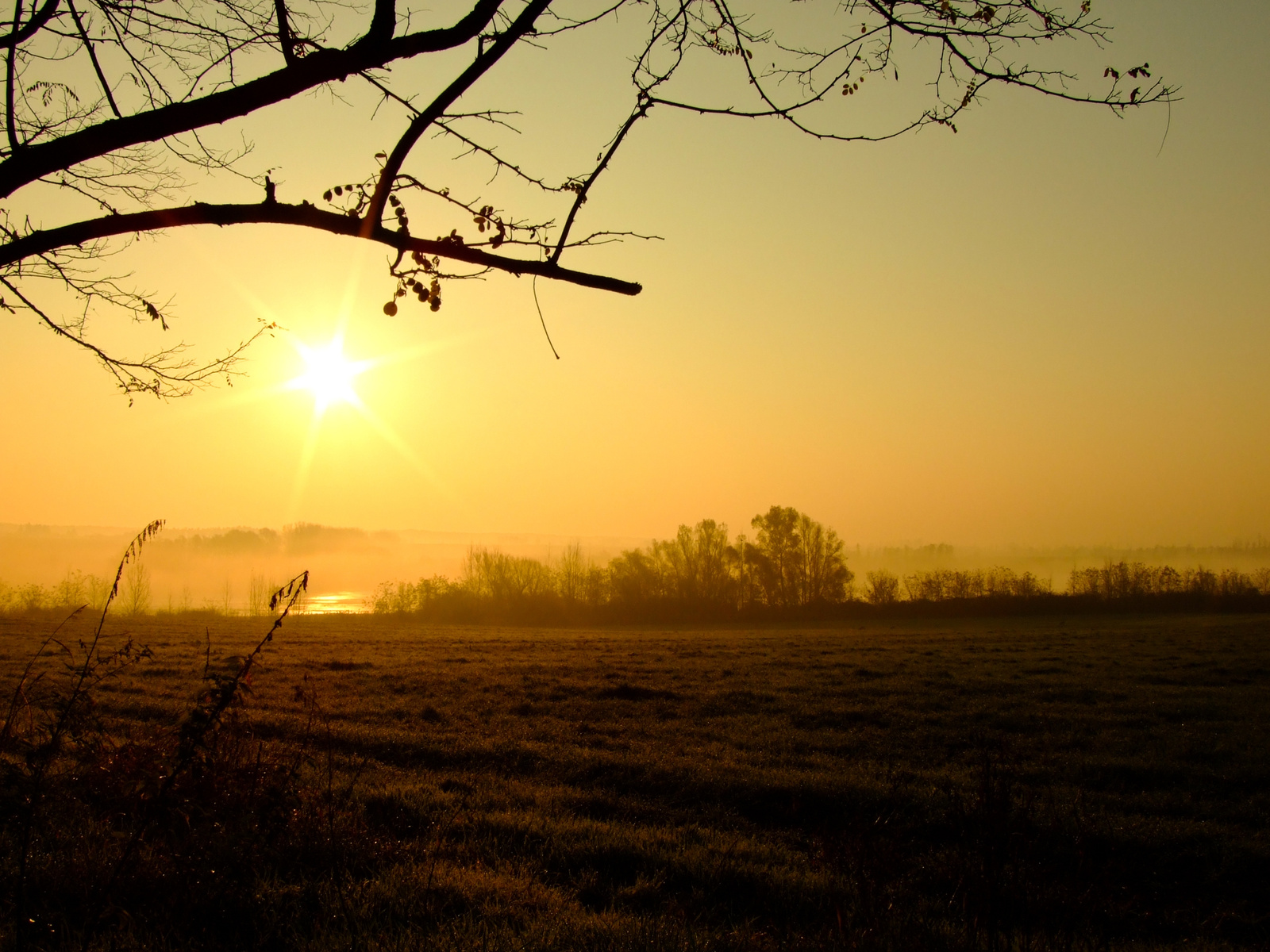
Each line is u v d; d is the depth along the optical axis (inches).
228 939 190.7
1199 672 1061.8
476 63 97.5
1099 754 584.1
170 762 183.8
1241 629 1955.0
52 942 175.5
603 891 287.0
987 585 3476.9
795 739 636.7
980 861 197.9
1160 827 388.2
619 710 767.1
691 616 3152.1
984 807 204.2
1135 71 111.5
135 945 175.5
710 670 1114.7
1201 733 661.3
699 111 114.8
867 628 2488.9
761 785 453.4
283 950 197.3
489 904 248.5
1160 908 314.5
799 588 3344.0
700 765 507.5
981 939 194.7
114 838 206.2
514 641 1721.2
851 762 557.6
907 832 378.9
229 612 2955.2
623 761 514.6
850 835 270.5
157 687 763.4
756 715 751.7
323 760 471.8
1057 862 214.1
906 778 498.0
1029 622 2610.7
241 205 97.6
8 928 180.1
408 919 220.5
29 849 213.0
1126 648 1443.2
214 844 191.0
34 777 170.7
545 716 723.4
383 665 1120.2
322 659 1160.2
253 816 199.8
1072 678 1009.5
